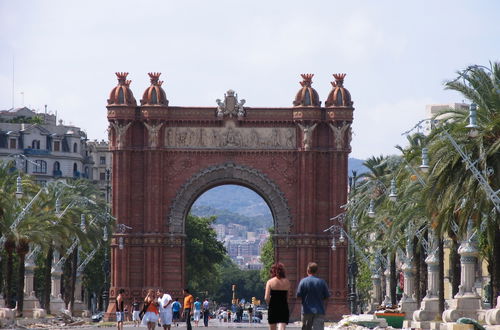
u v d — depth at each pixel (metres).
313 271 62.56
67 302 193.25
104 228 188.12
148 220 186.50
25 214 143.62
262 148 188.38
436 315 120.69
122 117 186.75
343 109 186.88
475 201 97.44
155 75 189.50
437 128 103.69
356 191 186.50
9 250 147.50
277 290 62.94
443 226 102.31
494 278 103.19
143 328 148.88
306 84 189.12
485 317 94.88
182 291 187.88
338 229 186.12
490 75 101.56
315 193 187.38
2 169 148.75
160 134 187.75
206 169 188.12
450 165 97.88
